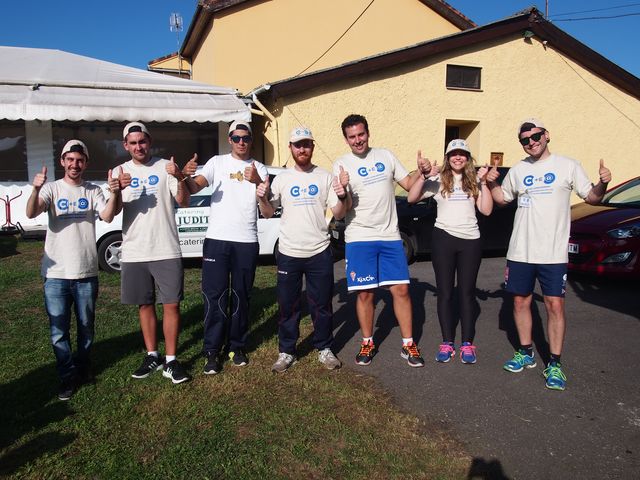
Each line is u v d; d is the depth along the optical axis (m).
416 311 5.46
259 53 12.98
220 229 3.77
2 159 10.09
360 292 3.98
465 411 3.26
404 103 10.69
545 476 2.60
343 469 2.67
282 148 10.17
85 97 9.68
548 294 3.61
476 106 11.28
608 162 12.48
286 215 3.82
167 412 3.22
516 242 3.74
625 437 2.94
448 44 10.68
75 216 3.44
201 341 4.46
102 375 3.75
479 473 2.63
